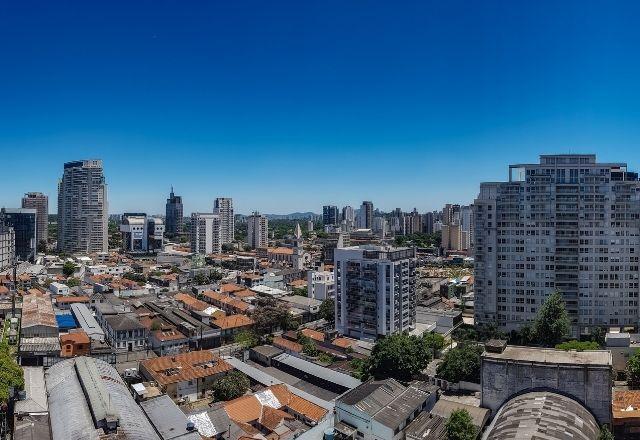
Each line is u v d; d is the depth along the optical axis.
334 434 97.00
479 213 184.00
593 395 88.44
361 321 176.62
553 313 153.75
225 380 127.69
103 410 92.69
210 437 99.25
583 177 174.25
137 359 159.88
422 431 92.38
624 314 173.38
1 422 103.44
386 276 170.50
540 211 177.12
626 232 172.75
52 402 104.38
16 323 184.62
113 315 190.62
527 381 92.12
